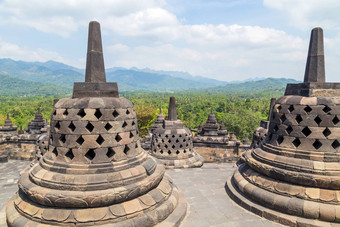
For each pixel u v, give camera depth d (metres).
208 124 21.69
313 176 7.20
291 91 8.97
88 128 6.99
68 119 6.76
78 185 6.21
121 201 6.43
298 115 8.02
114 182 6.46
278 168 7.94
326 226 6.63
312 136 7.73
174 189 8.48
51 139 7.27
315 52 8.25
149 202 6.75
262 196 7.89
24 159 20.45
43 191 6.21
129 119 7.42
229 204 8.69
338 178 7.00
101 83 7.23
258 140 15.44
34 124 23.45
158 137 14.84
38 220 6.05
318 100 7.73
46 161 7.03
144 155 7.93
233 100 163.88
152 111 56.84
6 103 135.00
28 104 127.62
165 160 14.30
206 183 11.03
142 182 6.81
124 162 7.00
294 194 7.38
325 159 7.43
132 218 6.32
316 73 8.16
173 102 15.10
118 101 7.28
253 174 8.84
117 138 7.20
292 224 7.03
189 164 14.27
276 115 8.72
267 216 7.54
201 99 149.25
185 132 14.80
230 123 55.62
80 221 5.89
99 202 6.11
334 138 7.50
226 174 12.54
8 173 15.73
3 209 8.30
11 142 20.61
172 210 7.36
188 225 7.18
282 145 8.30
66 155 6.81
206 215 7.83
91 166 6.59
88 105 6.75
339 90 7.92
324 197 7.00
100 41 7.48
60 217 5.92
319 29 8.26
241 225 7.23
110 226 5.95
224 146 20.00
